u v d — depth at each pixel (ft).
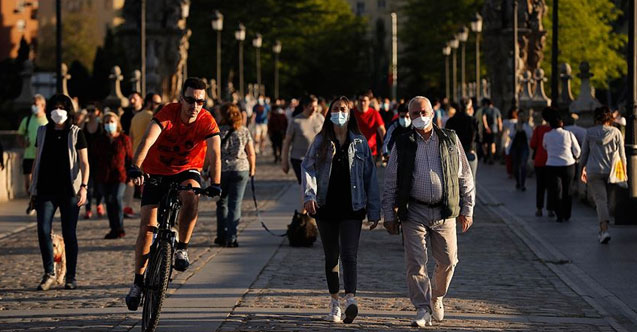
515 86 372.99
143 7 298.15
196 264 129.08
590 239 156.15
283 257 135.85
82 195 109.81
